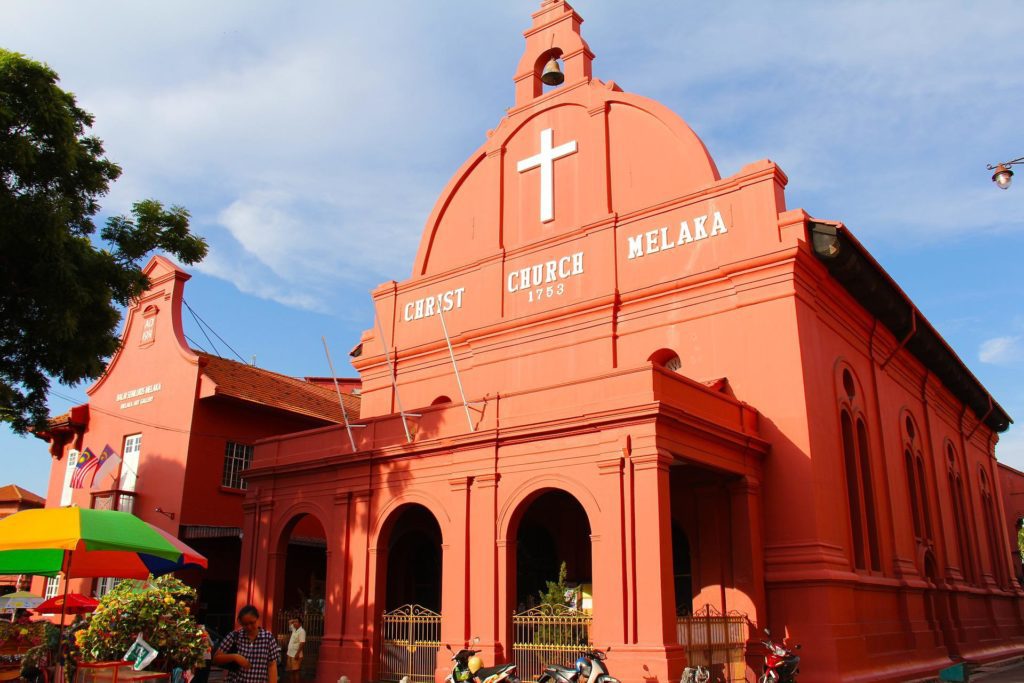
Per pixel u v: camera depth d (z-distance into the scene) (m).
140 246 17.16
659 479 14.65
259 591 20.86
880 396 21.81
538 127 24.28
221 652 9.70
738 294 18.80
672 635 14.04
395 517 19.12
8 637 16.39
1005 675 21.72
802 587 16.25
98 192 16.64
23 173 14.97
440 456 18.16
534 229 23.39
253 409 27.95
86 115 16.67
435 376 24.30
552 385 16.91
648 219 20.88
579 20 25.14
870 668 16.91
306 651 19.72
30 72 14.84
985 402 32.59
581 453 15.79
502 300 23.12
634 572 14.52
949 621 22.86
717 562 16.97
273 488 21.61
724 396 17.16
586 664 13.07
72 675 10.20
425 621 17.64
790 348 17.77
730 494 17.14
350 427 20.48
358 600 18.73
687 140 21.03
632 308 20.52
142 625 10.11
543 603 16.38
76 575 12.43
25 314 15.45
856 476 19.05
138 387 28.73
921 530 22.89
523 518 21.12
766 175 19.09
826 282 19.33
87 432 30.11
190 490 25.80
